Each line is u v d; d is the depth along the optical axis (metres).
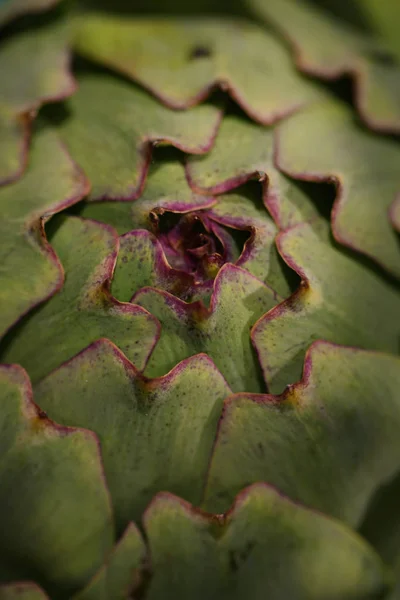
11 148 0.22
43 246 0.21
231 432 0.20
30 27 0.23
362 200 0.22
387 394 0.21
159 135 0.22
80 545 0.20
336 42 0.24
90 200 0.21
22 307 0.20
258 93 0.22
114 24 0.23
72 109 0.22
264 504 0.20
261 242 0.21
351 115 0.23
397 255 0.22
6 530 0.20
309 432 0.20
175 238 0.21
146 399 0.20
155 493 0.20
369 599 0.20
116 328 0.20
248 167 0.22
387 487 0.21
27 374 0.20
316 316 0.21
